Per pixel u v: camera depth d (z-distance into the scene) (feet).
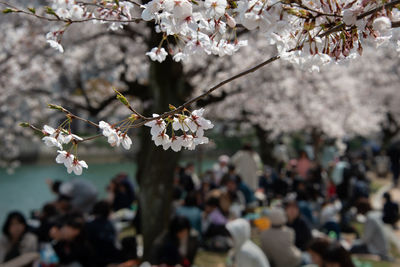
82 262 15.88
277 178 41.50
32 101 33.73
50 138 3.88
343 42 4.03
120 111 35.09
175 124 4.23
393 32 4.10
